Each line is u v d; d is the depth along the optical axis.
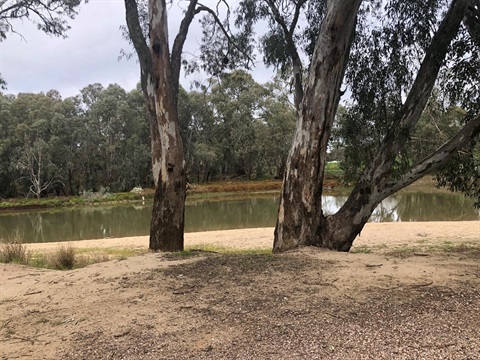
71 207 39.44
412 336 3.32
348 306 4.02
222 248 12.94
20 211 38.22
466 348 3.07
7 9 12.73
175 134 9.12
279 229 7.58
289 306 4.09
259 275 5.16
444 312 3.77
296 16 9.38
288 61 10.28
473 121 7.12
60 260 8.59
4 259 9.09
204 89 13.36
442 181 8.13
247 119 50.22
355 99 8.23
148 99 9.26
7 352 3.52
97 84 51.84
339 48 7.14
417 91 7.45
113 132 50.09
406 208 25.12
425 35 7.78
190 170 52.09
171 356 3.25
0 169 45.78
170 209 9.06
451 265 5.38
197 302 4.36
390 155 7.45
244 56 12.55
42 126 45.81
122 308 4.33
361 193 7.57
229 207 32.53
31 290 5.34
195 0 9.88
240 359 3.13
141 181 51.91
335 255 6.27
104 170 51.88
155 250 9.06
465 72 7.23
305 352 3.16
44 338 3.77
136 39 9.24
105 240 16.41
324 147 7.45
